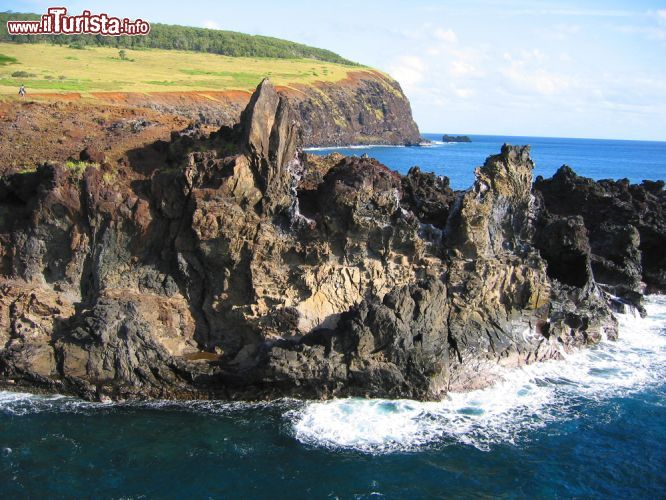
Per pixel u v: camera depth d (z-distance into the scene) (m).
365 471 30.44
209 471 29.89
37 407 35.12
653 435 34.84
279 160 40.41
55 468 29.67
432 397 36.88
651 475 31.25
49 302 39.56
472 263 42.00
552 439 34.06
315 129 199.75
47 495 27.84
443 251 42.59
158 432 33.00
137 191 42.03
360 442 32.84
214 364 37.78
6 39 184.12
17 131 52.16
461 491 29.36
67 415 34.38
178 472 29.72
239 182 40.28
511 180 43.91
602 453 32.94
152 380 36.91
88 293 40.91
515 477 30.61
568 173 63.78
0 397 36.03
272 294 39.62
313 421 34.41
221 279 40.28
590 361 44.16
